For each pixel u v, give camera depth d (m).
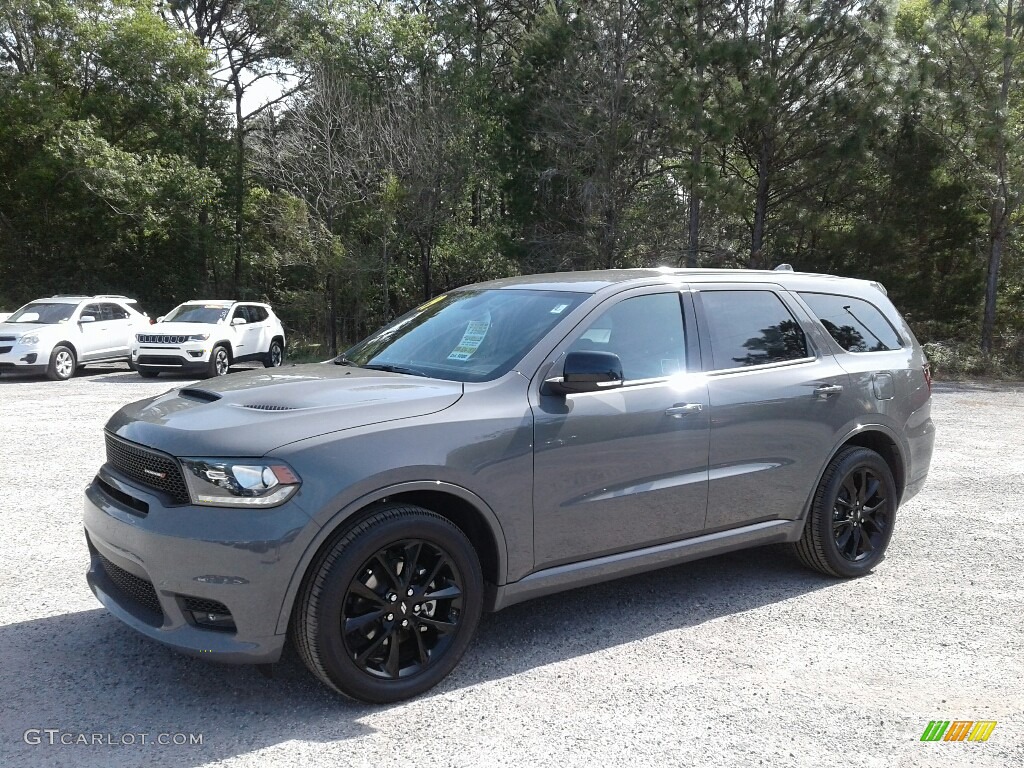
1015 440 10.05
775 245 20.78
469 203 28.25
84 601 4.56
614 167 22.81
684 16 19.28
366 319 27.78
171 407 3.78
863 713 3.47
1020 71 18.62
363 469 3.33
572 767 3.03
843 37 18.05
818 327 5.14
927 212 20.62
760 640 4.23
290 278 31.62
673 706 3.51
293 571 3.21
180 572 3.21
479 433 3.65
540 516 3.86
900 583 5.12
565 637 4.25
